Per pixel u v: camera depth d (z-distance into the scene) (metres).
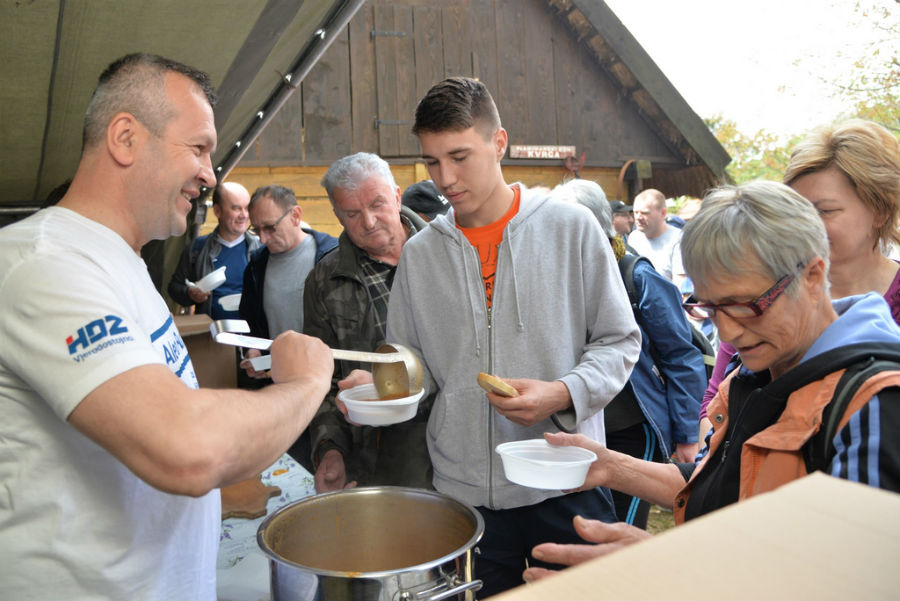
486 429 1.74
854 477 0.85
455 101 1.67
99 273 1.04
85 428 0.94
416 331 1.91
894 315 1.57
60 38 1.79
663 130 8.20
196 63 2.38
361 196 2.29
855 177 1.52
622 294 1.78
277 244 3.36
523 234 1.76
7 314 0.98
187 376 1.31
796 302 1.03
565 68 8.03
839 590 0.35
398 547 1.41
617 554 0.39
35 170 2.85
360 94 7.31
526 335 1.74
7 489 1.04
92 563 1.06
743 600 0.34
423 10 7.54
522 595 0.34
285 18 2.30
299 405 1.10
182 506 1.21
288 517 1.32
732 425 1.20
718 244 1.03
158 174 1.19
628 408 2.36
